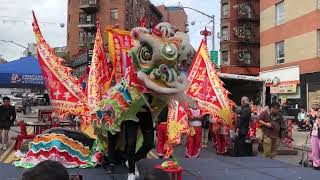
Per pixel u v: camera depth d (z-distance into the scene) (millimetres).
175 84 5746
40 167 2438
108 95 6512
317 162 12508
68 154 7234
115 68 7531
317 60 33125
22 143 14109
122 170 6840
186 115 12461
